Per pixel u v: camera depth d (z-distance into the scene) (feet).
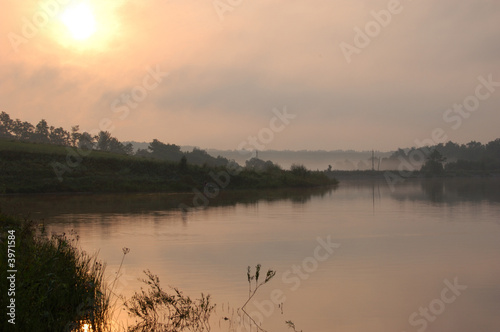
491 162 344.90
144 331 26.21
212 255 47.47
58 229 62.90
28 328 22.11
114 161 163.53
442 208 97.14
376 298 33.58
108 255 46.93
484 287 36.40
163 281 37.27
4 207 84.48
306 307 31.48
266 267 42.70
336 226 69.46
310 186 187.93
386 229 66.39
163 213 86.12
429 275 39.88
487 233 62.75
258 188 173.17
